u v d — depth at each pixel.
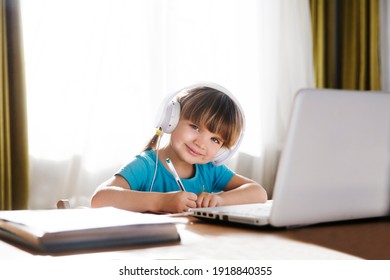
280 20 3.15
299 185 0.69
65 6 2.53
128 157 2.71
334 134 0.70
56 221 0.63
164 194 1.12
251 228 0.76
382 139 0.74
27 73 2.47
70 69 2.54
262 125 3.07
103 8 2.62
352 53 3.29
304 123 0.67
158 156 1.49
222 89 1.35
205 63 2.93
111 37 2.66
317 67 3.25
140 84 2.74
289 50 3.17
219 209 0.87
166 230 0.64
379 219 0.84
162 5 2.80
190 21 2.89
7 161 2.33
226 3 2.99
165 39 2.81
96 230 0.60
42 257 0.55
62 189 2.53
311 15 3.26
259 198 1.35
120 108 2.69
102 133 2.64
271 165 3.09
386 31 3.31
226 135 1.42
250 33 3.07
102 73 2.63
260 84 3.07
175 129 1.44
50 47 2.50
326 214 0.73
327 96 0.68
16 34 2.34
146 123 2.75
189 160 1.44
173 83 2.81
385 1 3.31
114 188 1.20
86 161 2.57
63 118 2.53
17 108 2.36
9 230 0.65
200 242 0.65
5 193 2.33
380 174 0.76
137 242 0.62
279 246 0.62
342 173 0.72
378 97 0.72
